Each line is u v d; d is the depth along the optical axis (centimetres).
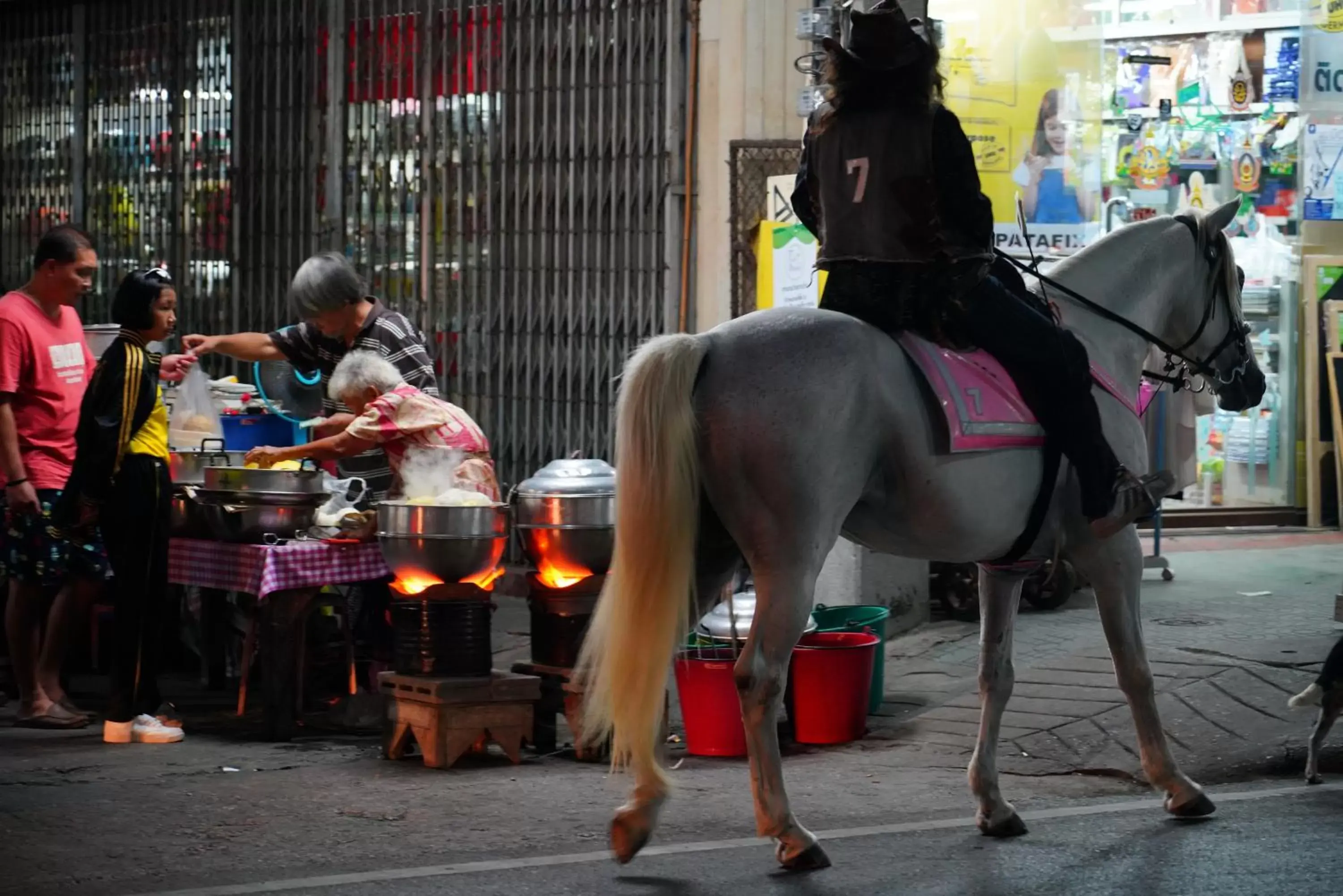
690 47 1077
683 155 1094
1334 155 1294
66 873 531
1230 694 751
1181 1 1327
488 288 1195
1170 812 601
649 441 511
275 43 1302
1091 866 532
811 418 519
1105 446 568
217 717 828
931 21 814
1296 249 1309
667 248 1097
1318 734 656
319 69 1277
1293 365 1308
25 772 688
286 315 1309
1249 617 924
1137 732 607
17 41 1505
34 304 809
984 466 550
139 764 707
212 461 836
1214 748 693
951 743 736
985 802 578
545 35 1154
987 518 555
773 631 521
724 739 727
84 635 970
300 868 539
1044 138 959
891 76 552
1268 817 599
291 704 767
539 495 724
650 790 515
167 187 1391
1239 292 671
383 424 755
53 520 748
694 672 727
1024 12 951
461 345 1214
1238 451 1330
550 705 736
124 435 738
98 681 933
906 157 547
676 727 795
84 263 811
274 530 771
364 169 1259
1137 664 598
